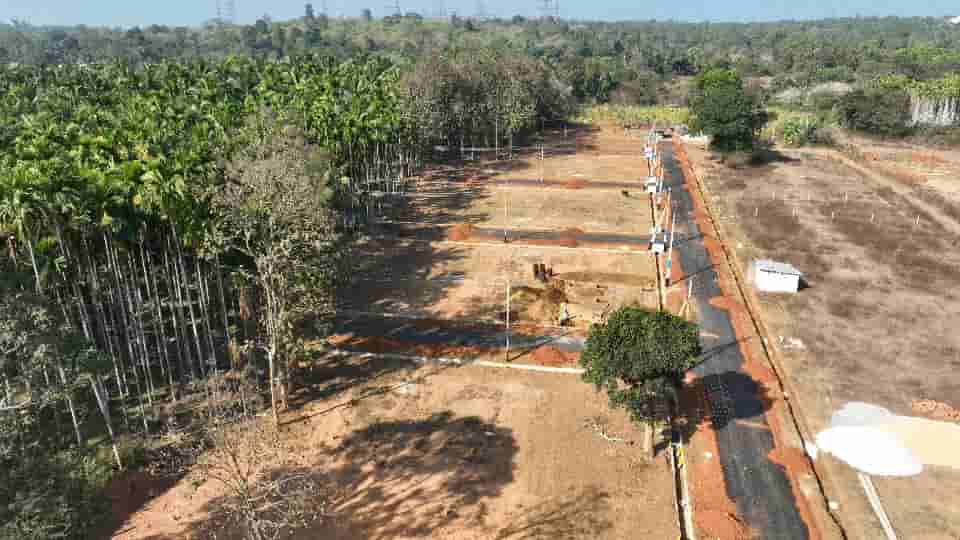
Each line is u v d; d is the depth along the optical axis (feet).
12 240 144.97
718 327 181.98
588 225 266.36
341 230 238.68
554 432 136.67
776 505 118.21
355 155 268.21
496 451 130.72
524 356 165.17
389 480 123.13
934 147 413.18
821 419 141.49
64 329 100.27
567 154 402.11
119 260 159.02
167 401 148.46
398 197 303.48
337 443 133.39
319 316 168.25
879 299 198.39
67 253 139.95
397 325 180.65
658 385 118.73
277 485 110.42
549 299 196.75
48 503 78.07
